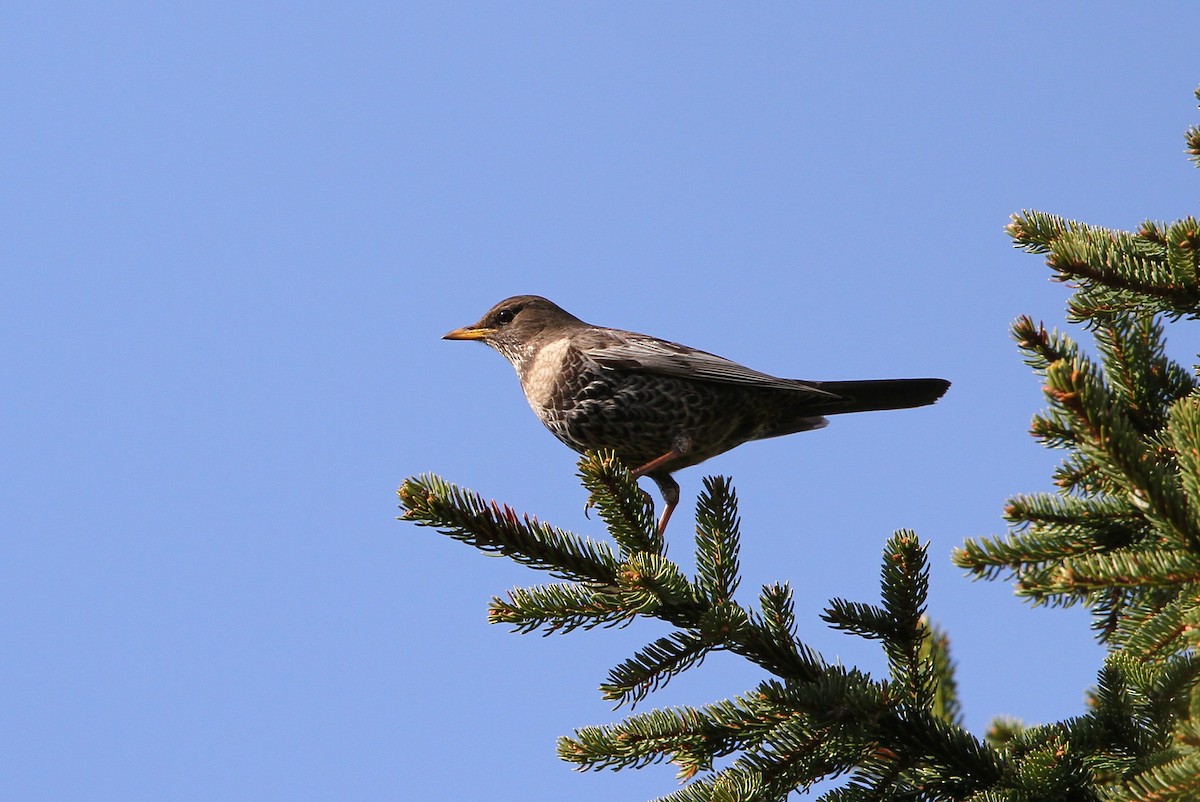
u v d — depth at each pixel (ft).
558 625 25.16
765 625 25.59
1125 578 19.39
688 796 23.53
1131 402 27.86
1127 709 25.12
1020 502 23.59
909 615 25.44
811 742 24.09
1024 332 26.66
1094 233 27.50
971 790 24.66
